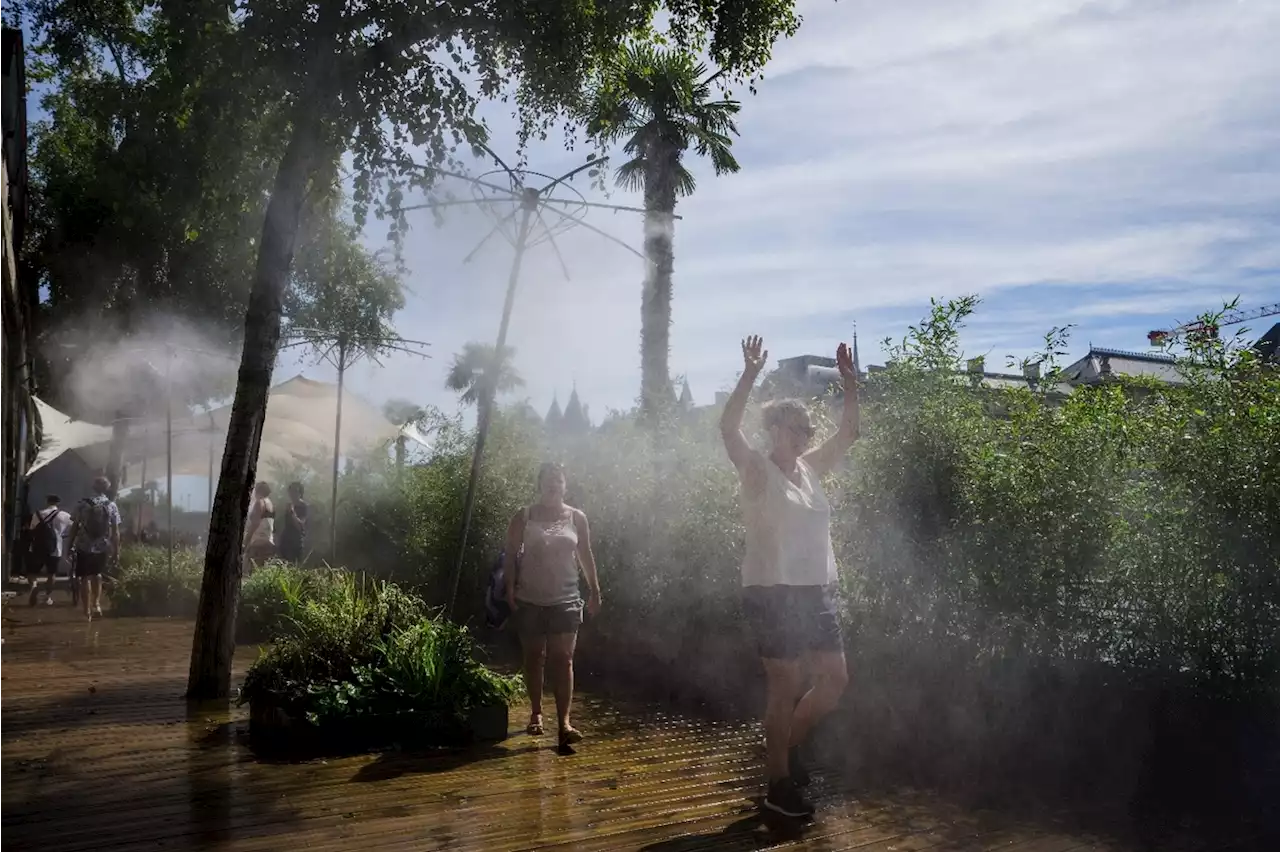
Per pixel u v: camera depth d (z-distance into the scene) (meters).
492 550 10.35
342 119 6.75
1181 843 4.05
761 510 4.56
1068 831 4.22
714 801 4.70
